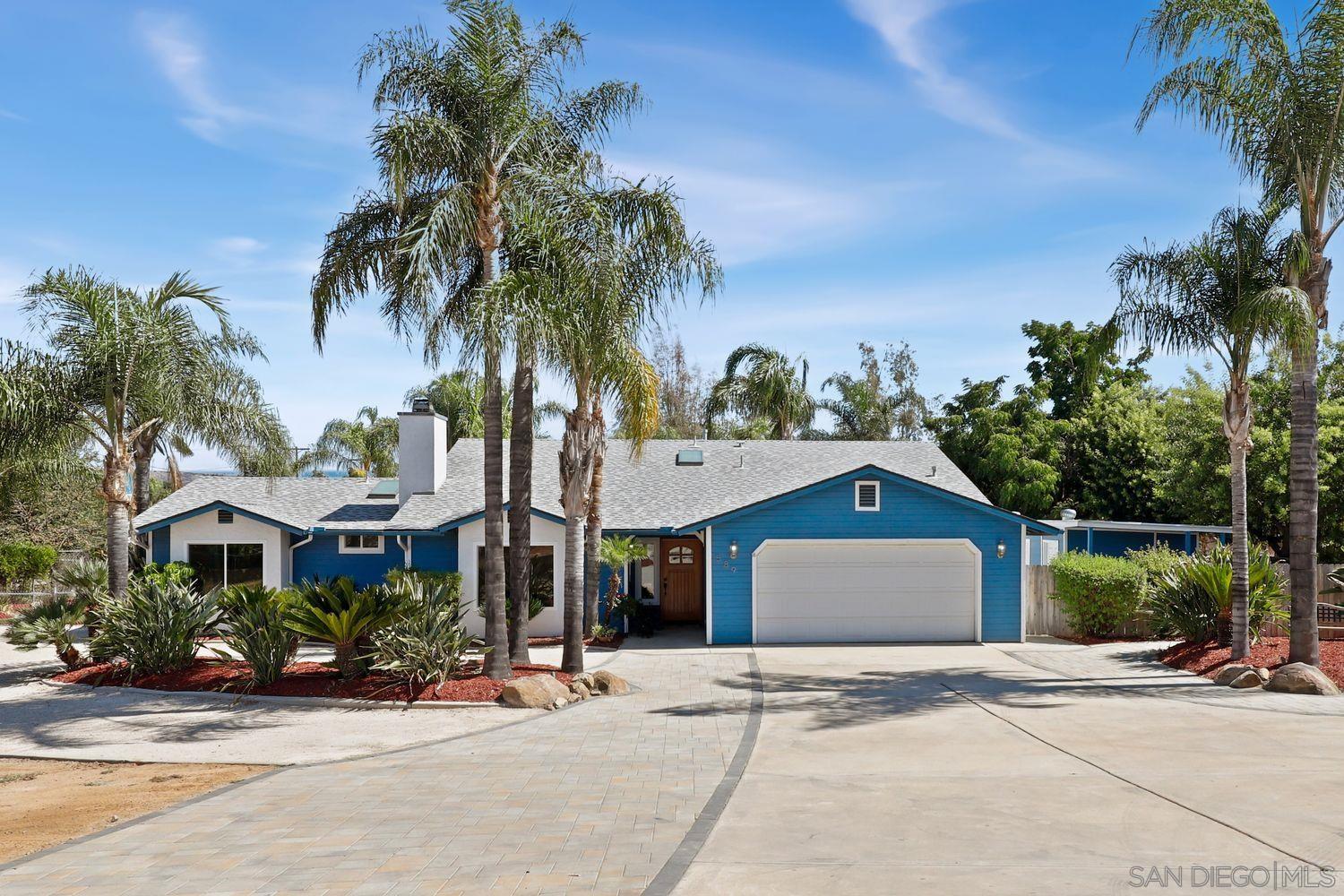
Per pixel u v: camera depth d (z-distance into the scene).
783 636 20.73
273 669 14.49
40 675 16.53
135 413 18.53
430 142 13.80
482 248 14.84
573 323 13.69
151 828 7.62
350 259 15.37
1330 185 14.88
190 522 22.27
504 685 13.69
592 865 6.57
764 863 6.54
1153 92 15.33
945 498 20.92
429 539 22.33
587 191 14.82
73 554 33.34
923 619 20.86
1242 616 15.29
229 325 19.02
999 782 8.66
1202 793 8.15
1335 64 14.05
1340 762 9.29
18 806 8.73
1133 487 35.12
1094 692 13.88
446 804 8.23
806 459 25.97
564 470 15.36
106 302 17.27
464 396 38.66
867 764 9.48
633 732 11.35
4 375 16.52
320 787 8.95
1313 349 14.46
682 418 50.28
